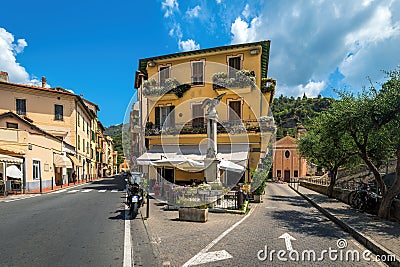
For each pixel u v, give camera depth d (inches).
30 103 1071.6
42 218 331.9
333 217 378.0
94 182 1186.6
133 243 234.1
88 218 335.9
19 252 204.5
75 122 1195.9
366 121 363.9
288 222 351.9
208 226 307.4
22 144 724.0
